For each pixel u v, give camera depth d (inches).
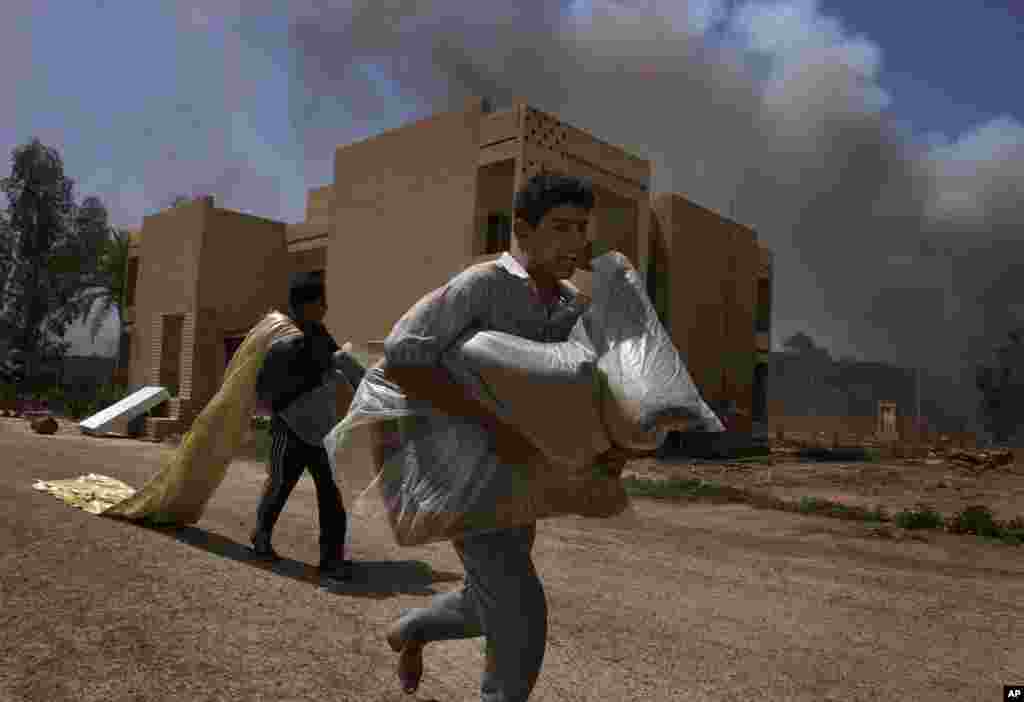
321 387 186.5
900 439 1704.0
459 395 74.5
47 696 91.4
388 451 84.4
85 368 1823.3
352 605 154.2
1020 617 206.8
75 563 149.8
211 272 1011.9
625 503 89.0
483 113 735.7
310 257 1055.0
